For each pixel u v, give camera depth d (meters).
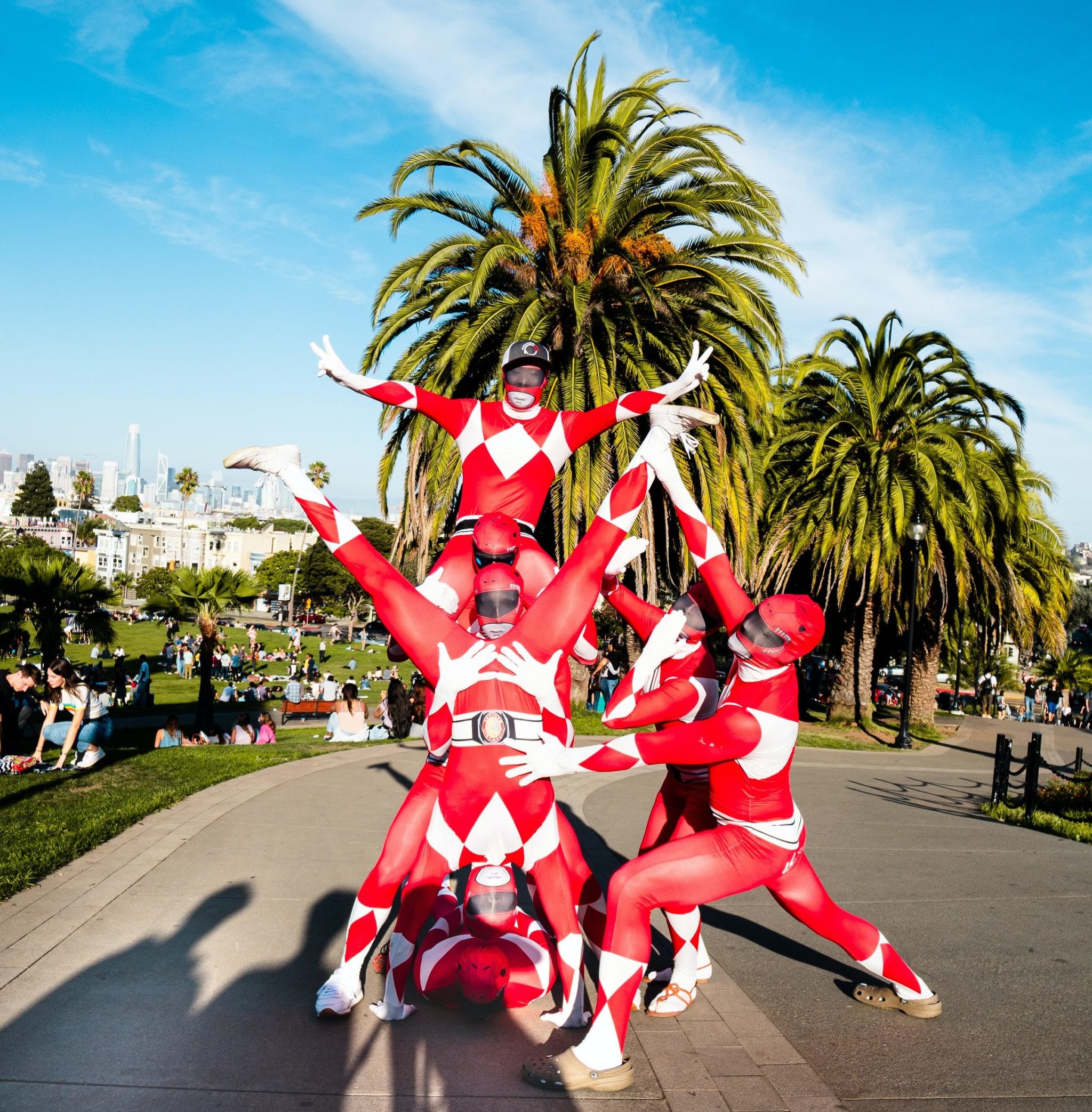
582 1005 4.33
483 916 4.30
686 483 14.78
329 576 78.25
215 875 6.38
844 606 21.28
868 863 7.88
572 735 4.47
